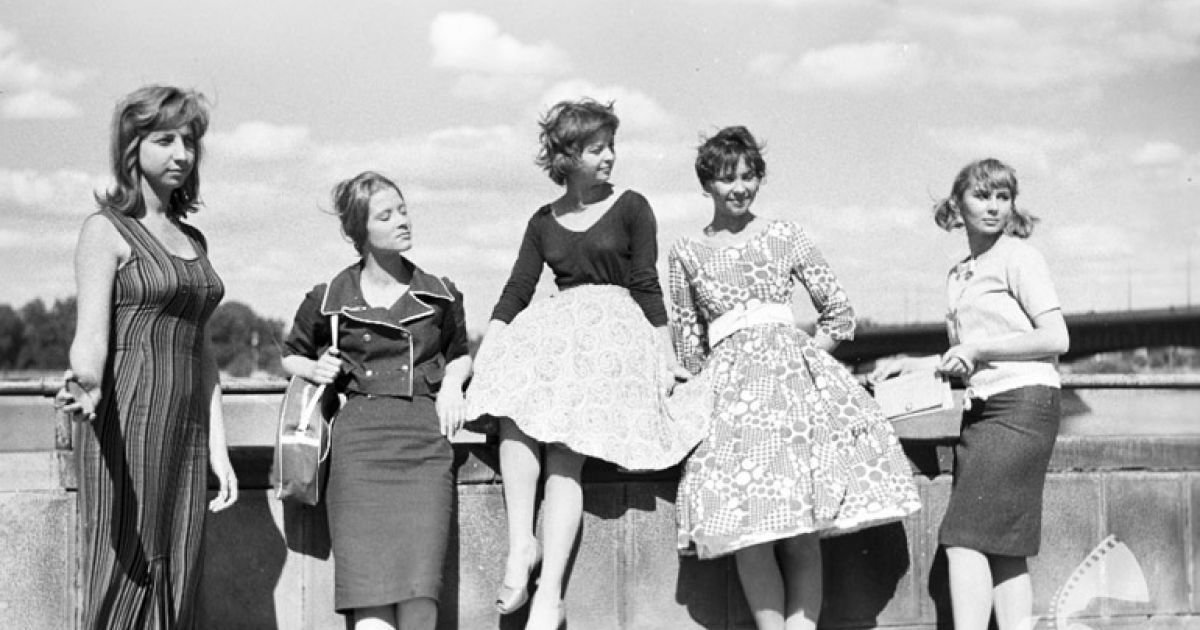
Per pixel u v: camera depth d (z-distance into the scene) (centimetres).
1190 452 534
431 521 451
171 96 420
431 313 467
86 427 413
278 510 471
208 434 445
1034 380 480
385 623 451
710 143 483
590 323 470
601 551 491
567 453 473
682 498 473
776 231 488
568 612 489
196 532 432
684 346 499
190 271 422
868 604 510
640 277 480
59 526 457
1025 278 477
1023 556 490
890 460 472
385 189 460
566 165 474
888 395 487
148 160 419
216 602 469
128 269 410
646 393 466
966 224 490
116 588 411
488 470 485
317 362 461
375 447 453
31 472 459
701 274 486
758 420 469
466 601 483
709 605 497
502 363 470
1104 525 525
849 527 463
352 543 446
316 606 472
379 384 460
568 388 460
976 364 488
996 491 480
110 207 418
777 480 458
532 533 475
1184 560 531
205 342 446
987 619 484
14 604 454
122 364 412
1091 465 526
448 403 462
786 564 484
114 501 411
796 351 479
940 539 491
